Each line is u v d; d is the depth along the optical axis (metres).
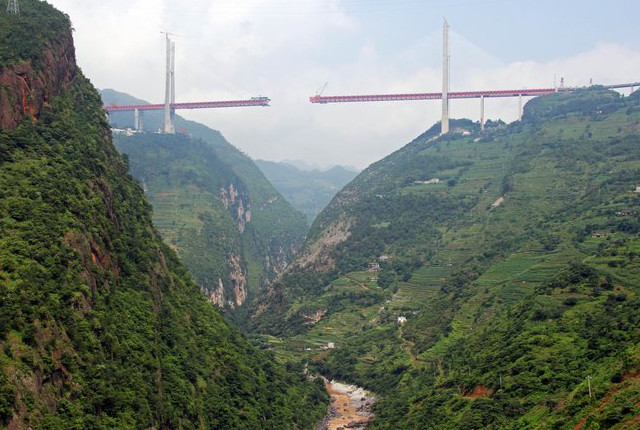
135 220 153.50
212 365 151.38
